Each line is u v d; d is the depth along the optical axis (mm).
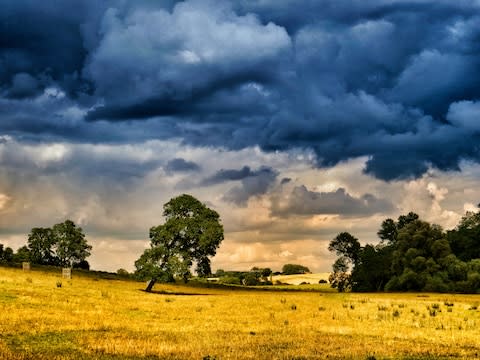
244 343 23250
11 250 147500
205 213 75375
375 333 28047
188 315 36625
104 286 71062
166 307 42250
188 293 82625
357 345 23094
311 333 27797
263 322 33344
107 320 30656
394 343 24047
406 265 101688
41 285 52062
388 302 53344
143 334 25703
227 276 194375
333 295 76625
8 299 36875
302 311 41531
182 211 75938
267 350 21219
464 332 28891
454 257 99312
